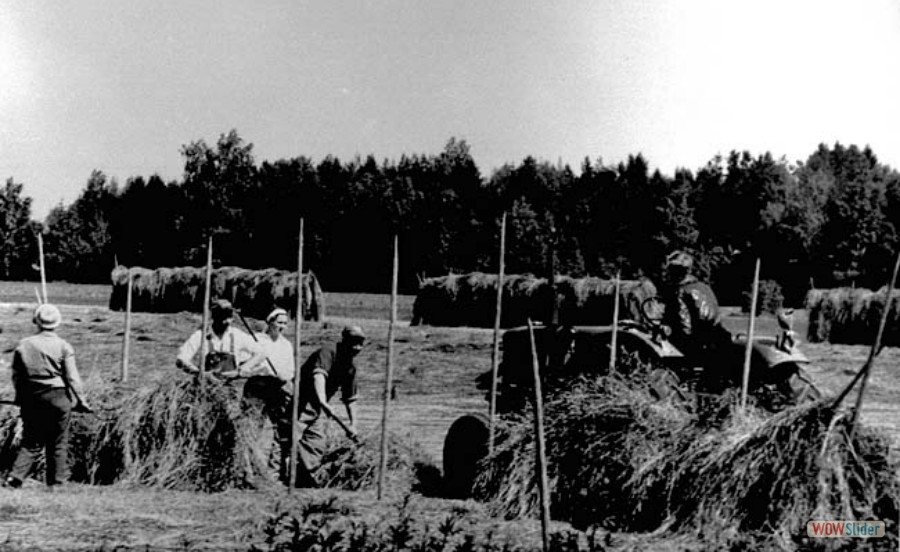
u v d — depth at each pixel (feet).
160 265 276.21
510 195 279.49
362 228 239.91
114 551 22.63
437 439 43.98
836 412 25.20
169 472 32.37
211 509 27.68
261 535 24.35
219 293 135.33
